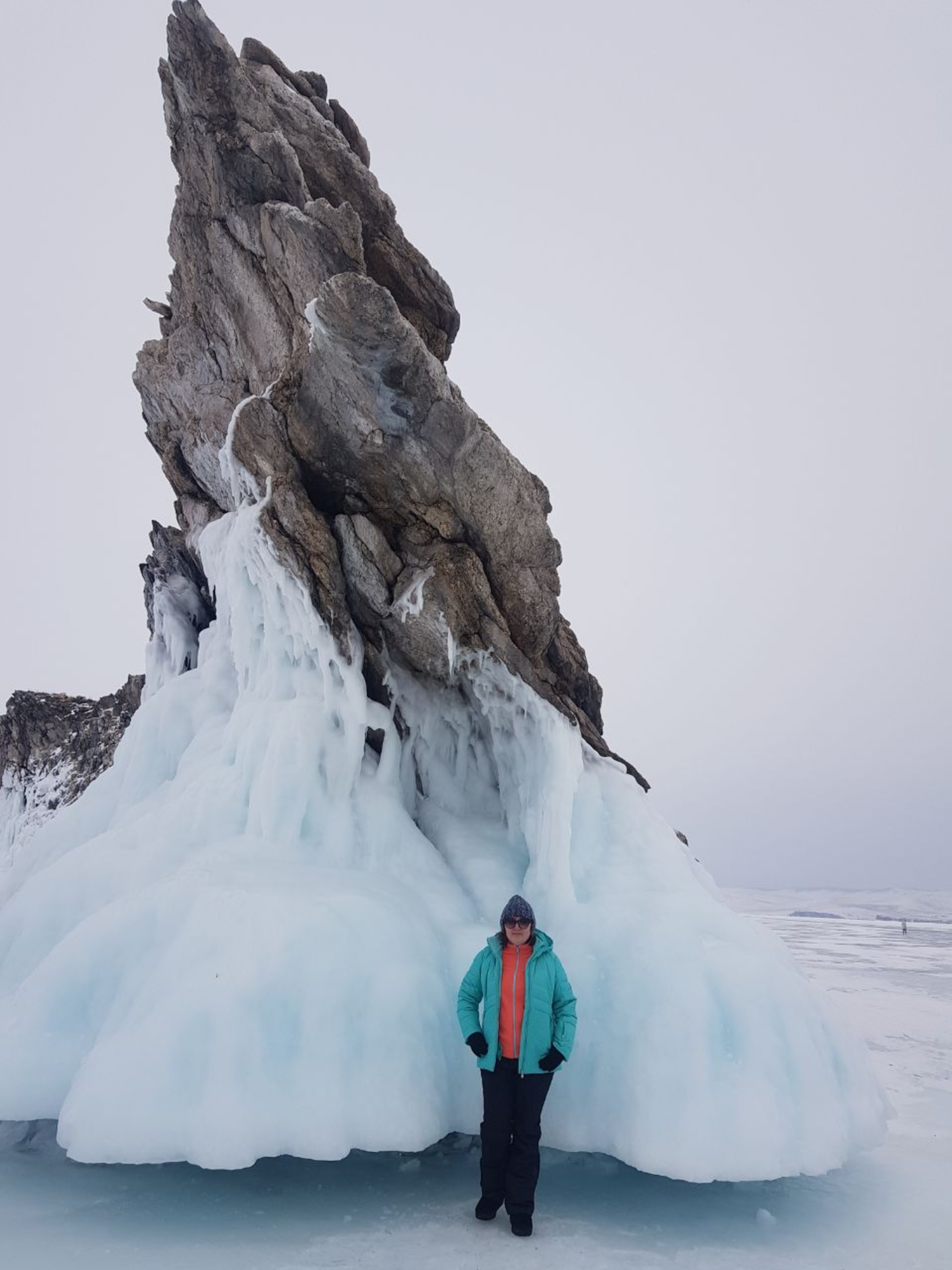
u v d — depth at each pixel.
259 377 6.54
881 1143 4.15
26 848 6.16
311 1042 3.75
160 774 6.18
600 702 7.05
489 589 5.62
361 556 5.64
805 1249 3.57
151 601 8.28
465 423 5.18
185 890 4.36
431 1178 4.22
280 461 5.61
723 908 4.84
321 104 7.32
